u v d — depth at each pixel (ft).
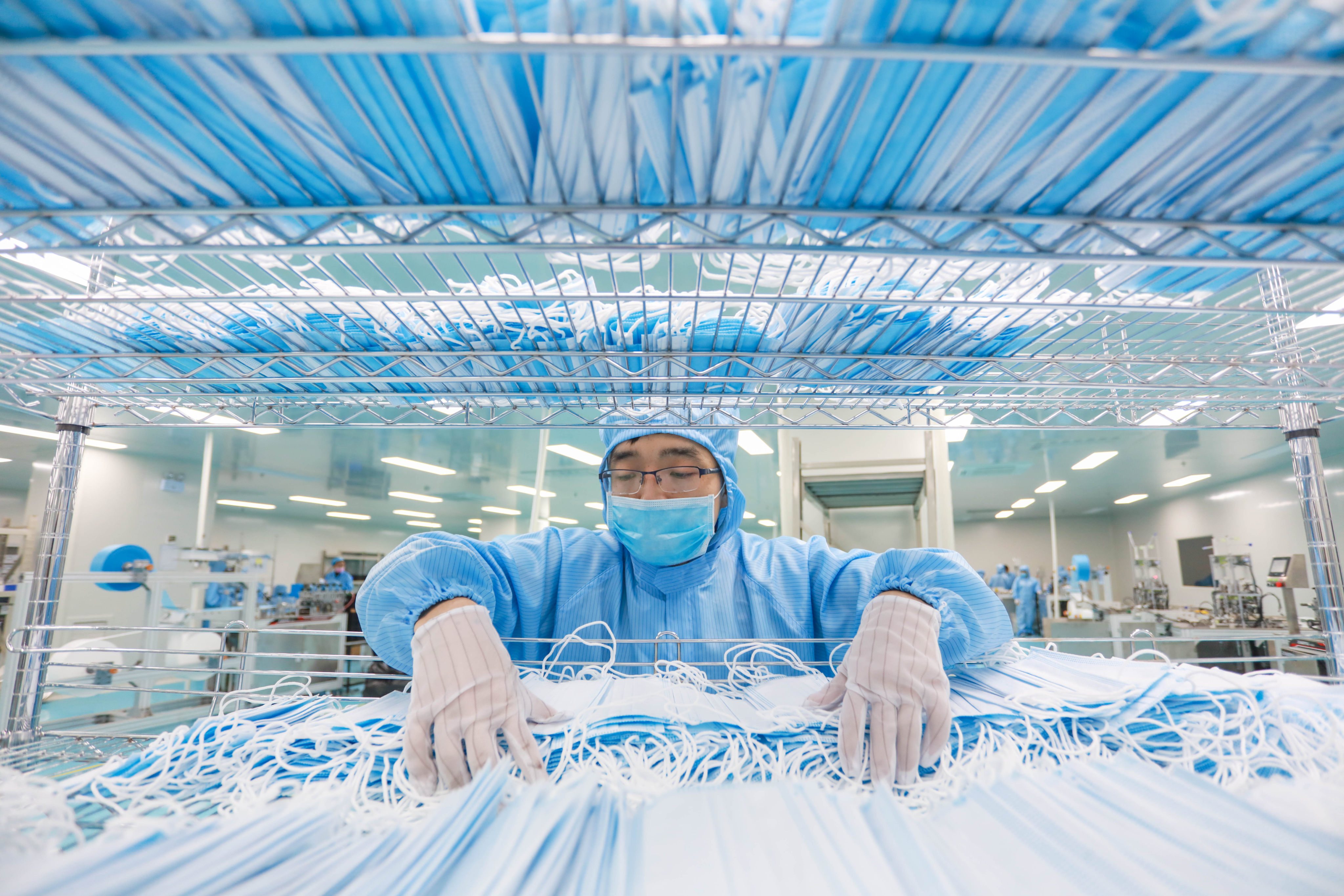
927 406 3.21
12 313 2.32
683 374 2.80
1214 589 15.88
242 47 0.95
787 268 1.88
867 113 1.18
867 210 1.43
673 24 1.02
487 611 2.39
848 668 2.22
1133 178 1.35
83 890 0.88
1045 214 1.47
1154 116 1.16
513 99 1.15
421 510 31.19
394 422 3.22
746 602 3.85
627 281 3.02
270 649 12.35
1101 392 3.48
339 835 1.30
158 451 20.84
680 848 1.14
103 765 2.10
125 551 9.75
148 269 2.11
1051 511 26.71
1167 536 27.89
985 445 20.94
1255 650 12.44
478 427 3.21
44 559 3.09
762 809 1.31
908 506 16.51
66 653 2.82
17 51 0.93
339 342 2.54
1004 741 1.91
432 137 1.25
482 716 1.95
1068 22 0.96
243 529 28.45
